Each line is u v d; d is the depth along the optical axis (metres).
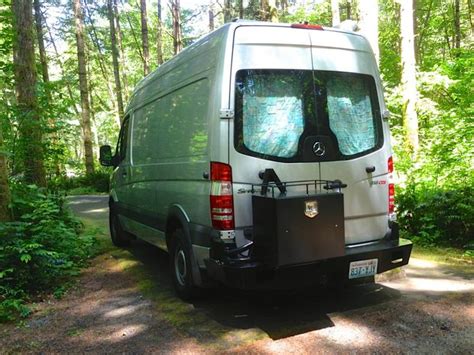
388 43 16.67
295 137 4.02
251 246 3.79
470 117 8.92
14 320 4.43
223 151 3.82
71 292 5.31
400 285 4.87
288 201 3.41
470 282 4.88
